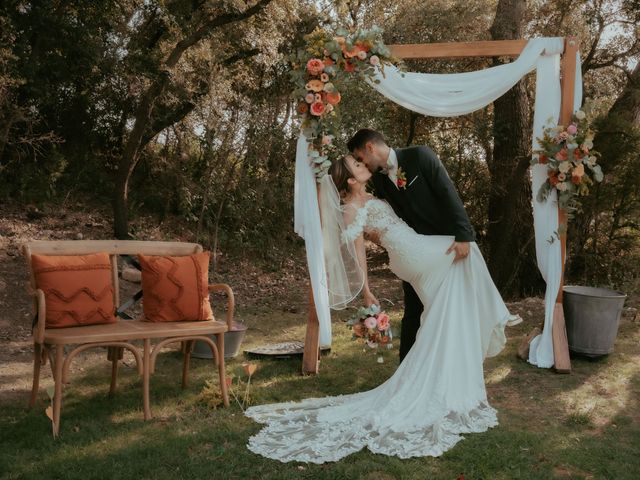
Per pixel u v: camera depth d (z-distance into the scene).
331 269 4.09
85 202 9.96
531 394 4.18
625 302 7.44
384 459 3.06
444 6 9.90
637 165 7.74
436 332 3.74
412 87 4.72
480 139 8.88
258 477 2.88
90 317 3.60
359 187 4.01
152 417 3.57
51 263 3.57
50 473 2.86
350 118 8.06
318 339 4.57
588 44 9.99
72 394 3.95
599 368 4.80
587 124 4.71
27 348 5.06
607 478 2.95
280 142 9.52
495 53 4.80
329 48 3.99
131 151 9.12
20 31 8.36
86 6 8.88
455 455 3.12
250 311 6.82
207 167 9.18
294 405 3.76
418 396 3.59
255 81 10.83
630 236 8.48
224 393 3.75
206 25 9.02
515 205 8.49
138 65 9.01
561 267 4.89
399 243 3.83
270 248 9.66
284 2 10.67
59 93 9.84
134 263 4.07
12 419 3.50
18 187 9.20
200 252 4.18
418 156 3.84
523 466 3.03
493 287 3.91
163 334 3.54
